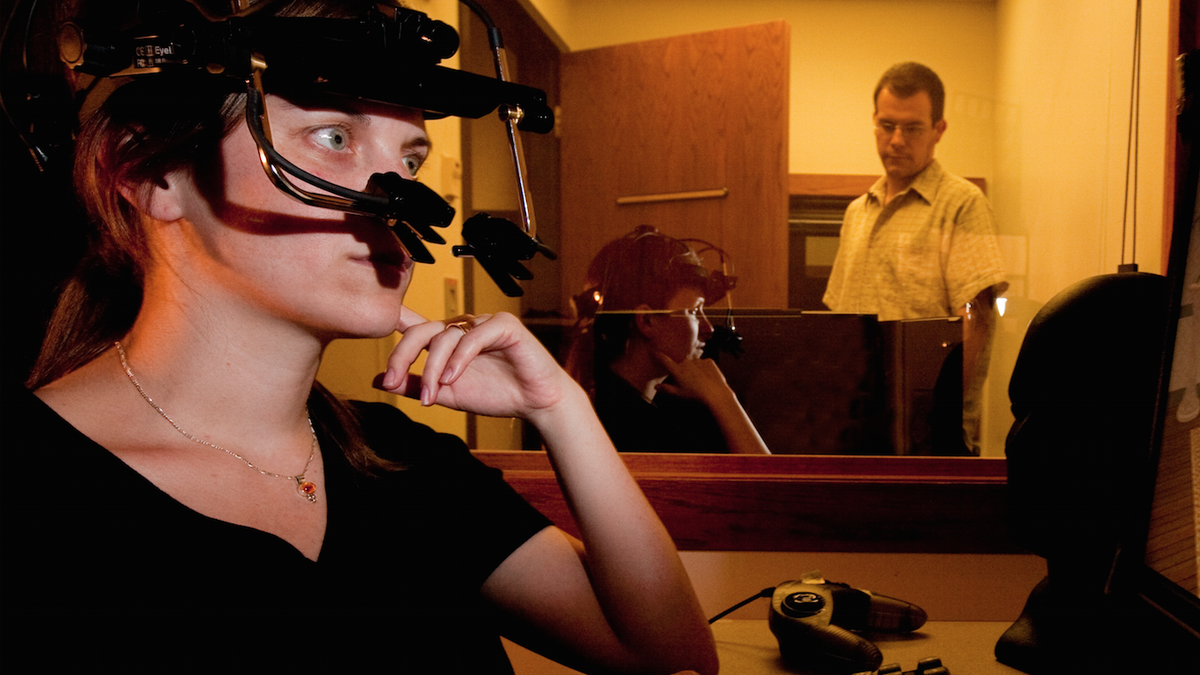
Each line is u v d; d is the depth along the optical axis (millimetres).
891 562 895
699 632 637
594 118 1571
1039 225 1188
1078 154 1093
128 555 419
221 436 498
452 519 619
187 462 474
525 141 1585
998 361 1027
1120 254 988
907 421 999
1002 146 1314
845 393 999
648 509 641
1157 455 500
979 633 722
